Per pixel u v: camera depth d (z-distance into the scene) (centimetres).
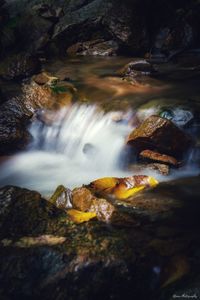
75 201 819
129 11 1909
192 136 1027
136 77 1449
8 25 2022
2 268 635
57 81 1408
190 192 859
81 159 1118
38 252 650
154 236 716
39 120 1234
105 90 1341
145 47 1889
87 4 2169
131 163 1017
